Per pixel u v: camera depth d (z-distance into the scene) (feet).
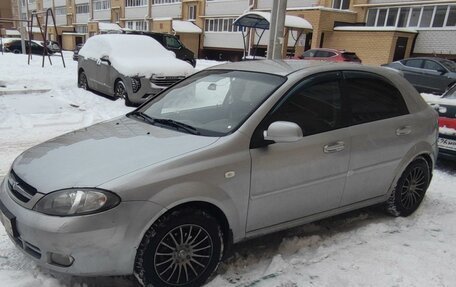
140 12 146.51
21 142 19.52
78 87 38.04
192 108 11.23
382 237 11.91
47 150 9.64
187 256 8.78
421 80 47.83
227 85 11.36
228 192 9.04
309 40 89.10
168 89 13.15
